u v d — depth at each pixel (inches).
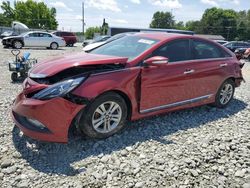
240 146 152.7
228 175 125.1
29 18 2989.7
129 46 174.7
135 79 152.7
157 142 151.3
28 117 131.7
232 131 173.6
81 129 141.6
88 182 114.7
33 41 864.3
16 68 301.4
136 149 142.2
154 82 161.5
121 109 151.6
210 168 129.6
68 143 143.5
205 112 206.8
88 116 138.8
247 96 265.1
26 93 135.4
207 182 119.2
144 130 165.0
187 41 185.0
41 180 114.8
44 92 130.3
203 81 192.7
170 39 174.9
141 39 178.5
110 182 115.5
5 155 131.3
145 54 159.9
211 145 151.5
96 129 144.7
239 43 877.2
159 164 129.8
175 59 175.3
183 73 176.6
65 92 129.9
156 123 176.7
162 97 168.9
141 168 126.0
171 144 149.9
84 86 134.6
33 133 131.3
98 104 140.7
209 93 201.5
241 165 133.6
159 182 117.1
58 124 130.3
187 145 149.9
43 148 138.5
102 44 201.5
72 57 160.1
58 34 1135.0
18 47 845.8
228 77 211.8
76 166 125.0
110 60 146.6
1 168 121.6
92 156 133.6
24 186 110.6
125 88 148.5
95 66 143.8
